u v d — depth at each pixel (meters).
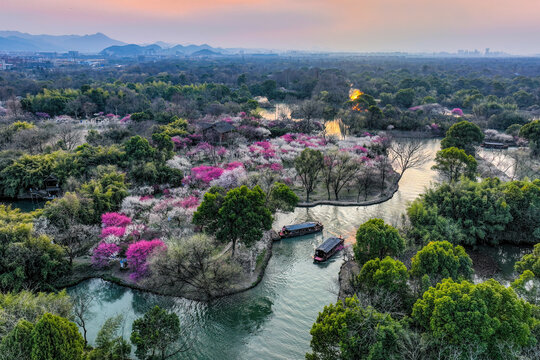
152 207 59.47
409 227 52.56
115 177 65.06
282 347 35.75
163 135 88.31
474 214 54.56
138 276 44.00
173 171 74.88
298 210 67.50
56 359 25.16
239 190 47.84
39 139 86.50
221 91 178.00
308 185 77.44
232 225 45.25
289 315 40.28
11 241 41.53
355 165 71.88
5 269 40.16
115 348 30.30
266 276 47.25
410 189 78.38
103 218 52.62
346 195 73.88
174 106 137.50
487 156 100.00
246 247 48.16
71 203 52.19
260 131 108.31
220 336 37.06
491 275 46.91
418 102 173.38
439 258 37.25
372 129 133.75
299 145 97.00
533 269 39.78
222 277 42.44
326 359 29.53
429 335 28.97
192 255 42.28
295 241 56.38
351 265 48.81
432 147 114.88
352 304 31.36
